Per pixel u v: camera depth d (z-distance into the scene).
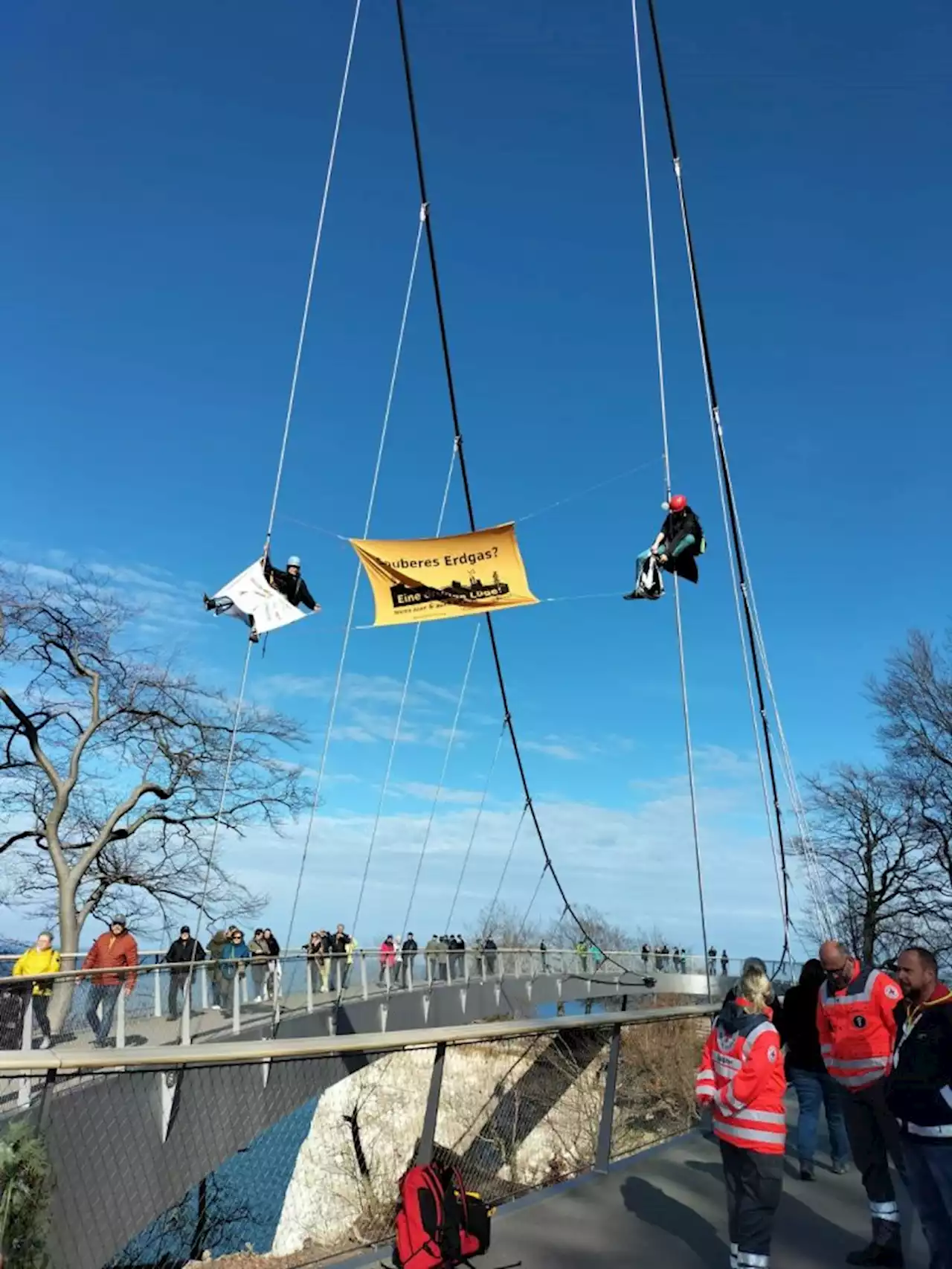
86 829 25.88
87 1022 11.41
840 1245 5.21
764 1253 4.44
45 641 25.22
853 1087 5.04
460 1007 23.16
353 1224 7.41
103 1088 5.95
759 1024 4.62
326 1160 8.51
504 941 43.50
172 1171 6.77
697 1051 9.59
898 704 34.59
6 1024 10.05
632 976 31.16
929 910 34.28
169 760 25.83
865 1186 5.03
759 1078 4.52
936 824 33.94
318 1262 5.03
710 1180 6.50
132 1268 6.62
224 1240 8.40
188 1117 6.82
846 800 36.31
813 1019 6.82
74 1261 5.46
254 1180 8.89
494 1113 7.72
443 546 10.69
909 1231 5.51
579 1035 7.93
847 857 36.31
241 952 19.28
